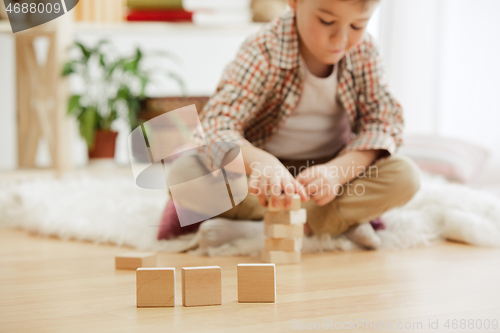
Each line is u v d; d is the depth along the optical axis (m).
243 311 0.68
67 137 2.13
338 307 0.70
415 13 2.57
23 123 2.29
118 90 2.19
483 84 2.46
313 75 1.22
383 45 2.61
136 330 0.61
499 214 1.28
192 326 0.62
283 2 2.40
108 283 0.86
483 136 2.46
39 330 0.61
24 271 0.96
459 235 1.24
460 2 2.53
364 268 0.96
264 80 1.19
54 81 2.11
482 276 0.89
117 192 1.68
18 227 1.53
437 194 1.41
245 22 2.45
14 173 2.00
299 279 0.87
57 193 1.65
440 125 2.61
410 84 2.60
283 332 0.60
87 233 1.29
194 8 2.51
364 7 1.00
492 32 2.43
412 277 0.88
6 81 2.40
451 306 0.70
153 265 0.99
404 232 1.22
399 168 1.14
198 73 2.76
